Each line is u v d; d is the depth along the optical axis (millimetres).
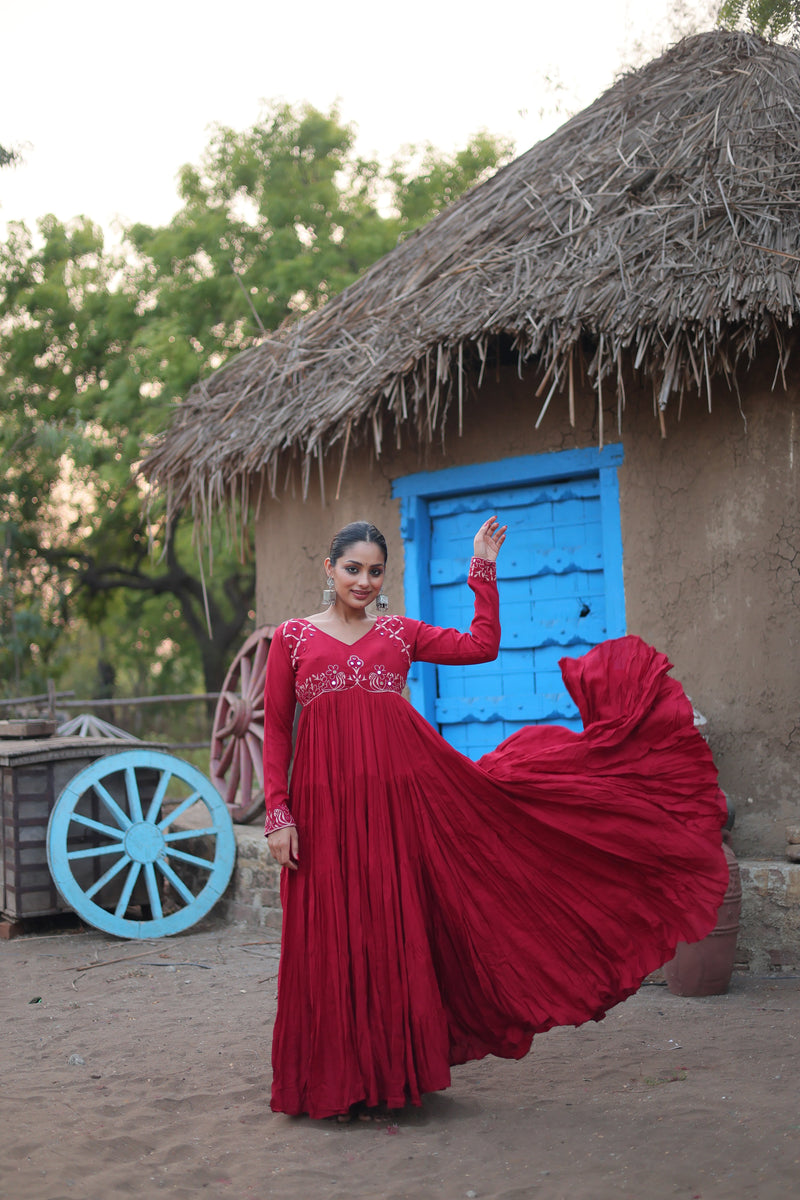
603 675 3752
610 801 3350
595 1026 4195
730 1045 3852
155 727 23141
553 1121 3127
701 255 5336
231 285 17266
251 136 19250
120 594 23078
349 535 3336
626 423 5902
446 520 6742
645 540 5797
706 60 6824
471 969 3246
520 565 6422
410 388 6141
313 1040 3139
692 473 5680
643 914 3316
